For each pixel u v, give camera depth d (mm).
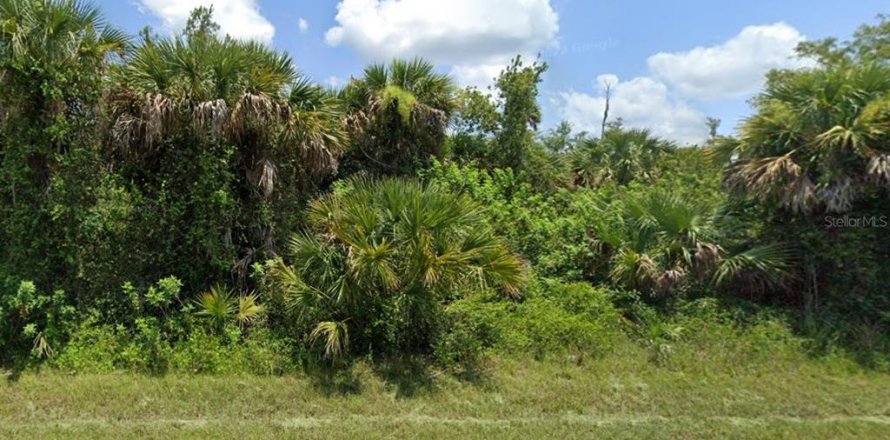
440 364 6211
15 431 4395
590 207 8977
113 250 6738
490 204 9156
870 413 5254
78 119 6352
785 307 7801
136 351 5902
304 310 6062
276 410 5059
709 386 5875
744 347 6770
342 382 5672
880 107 6879
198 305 6488
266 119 6594
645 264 7508
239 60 6590
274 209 7348
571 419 5039
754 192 7668
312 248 6172
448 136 10930
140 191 6773
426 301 6086
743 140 8047
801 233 7793
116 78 6406
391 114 9828
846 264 7605
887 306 7387
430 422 4871
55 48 5895
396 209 6211
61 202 6258
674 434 4680
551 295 7641
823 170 7227
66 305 6195
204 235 6672
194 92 6363
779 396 5629
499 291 7414
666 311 7582
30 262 6262
